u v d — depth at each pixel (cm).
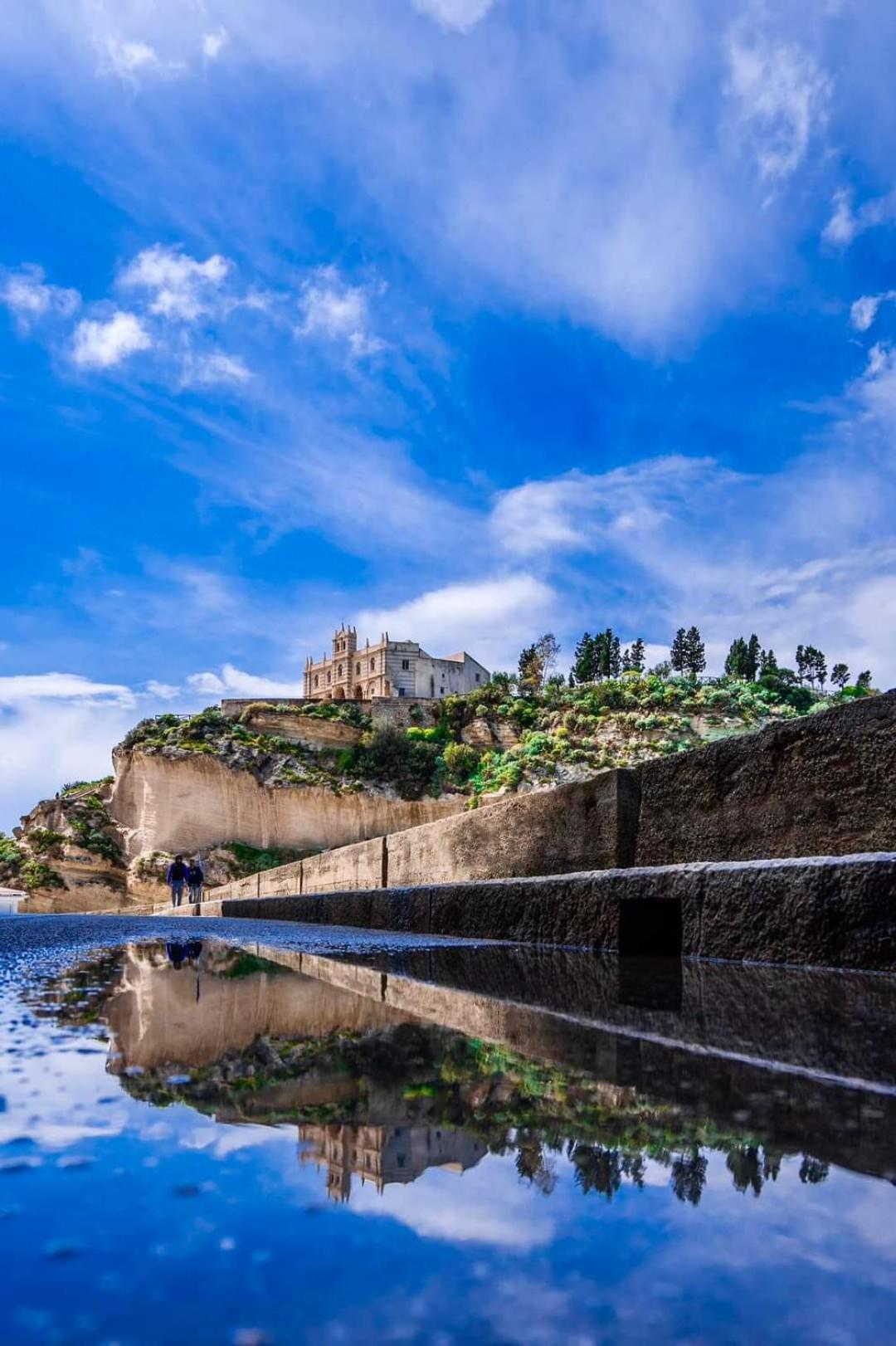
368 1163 81
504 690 8950
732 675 11194
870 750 379
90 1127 93
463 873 735
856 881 309
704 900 373
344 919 873
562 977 296
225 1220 64
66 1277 53
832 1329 47
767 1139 91
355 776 7325
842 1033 168
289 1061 134
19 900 6206
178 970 332
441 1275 54
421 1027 176
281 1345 44
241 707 7700
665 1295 50
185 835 6600
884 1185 75
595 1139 90
